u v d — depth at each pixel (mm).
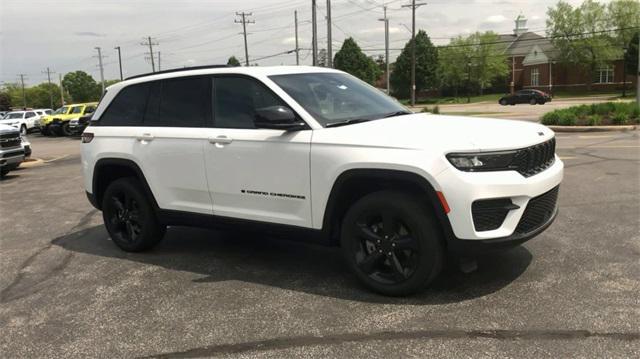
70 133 32281
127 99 5891
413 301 4191
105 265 5602
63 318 4285
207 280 4945
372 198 4207
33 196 10414
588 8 70000
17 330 4109
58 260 5891
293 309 4191
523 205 3902
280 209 4695
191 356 3561
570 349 3355
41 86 155250
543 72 77000
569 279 4453
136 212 5859
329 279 4793
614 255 4988
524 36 88312
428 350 3441
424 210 4020
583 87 73375
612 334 3512
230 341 3730
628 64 60062
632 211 6539
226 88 5070
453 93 89875
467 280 4527
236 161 4844
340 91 5047
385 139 4094
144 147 5551
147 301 4523
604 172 9180
